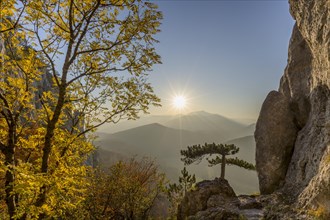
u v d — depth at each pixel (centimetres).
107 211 2116
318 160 1527
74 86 1025
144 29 898
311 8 1881
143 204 2206
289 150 2041
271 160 2055
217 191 2009
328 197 1102
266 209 1501
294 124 2108
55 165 914
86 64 1001
